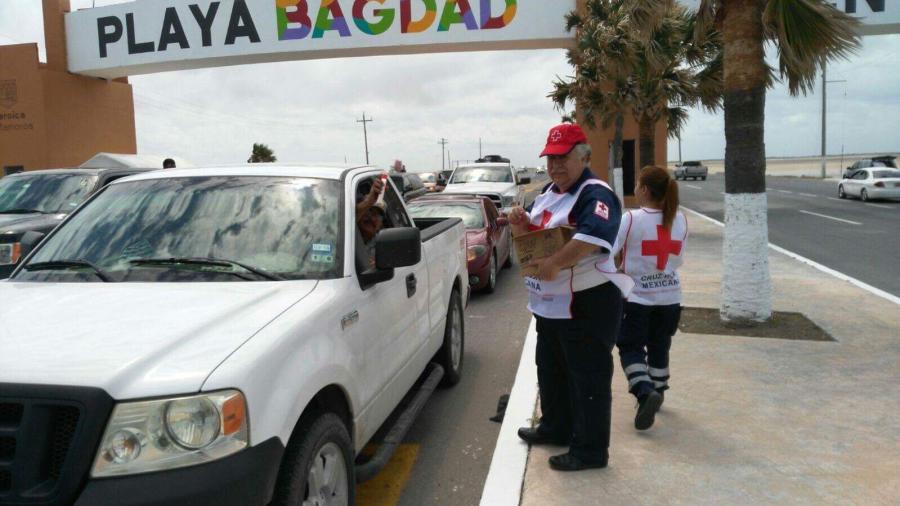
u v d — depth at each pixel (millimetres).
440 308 5199
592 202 3375
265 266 3336
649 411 4113
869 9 18734
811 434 4273
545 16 19844
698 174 58406
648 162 19562
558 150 3381
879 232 16672
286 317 2842
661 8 8008
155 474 2209
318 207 3678
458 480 4094
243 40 20906
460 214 10633
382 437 4637
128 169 10102
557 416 4164
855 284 9328
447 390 5711
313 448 2732
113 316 2725
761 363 5715
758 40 6809
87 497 2139
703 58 17953
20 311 2824
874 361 5730
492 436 4746
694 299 8312
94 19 22594
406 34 20109
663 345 4531
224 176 3947
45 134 22812
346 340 3162
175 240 3490
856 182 27359
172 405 2266
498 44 20469
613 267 3598
